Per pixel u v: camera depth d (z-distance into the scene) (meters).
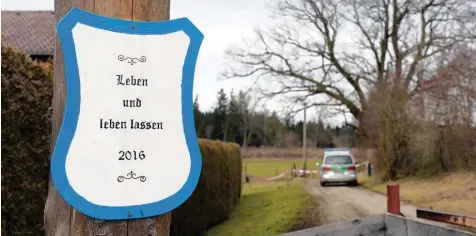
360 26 30.77
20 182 6.17
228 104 72.00
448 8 26.70
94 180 1.90
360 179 25.58
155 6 2.04
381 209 13.47
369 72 30.56
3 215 5.92
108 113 1.94
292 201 16.16
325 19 31.50
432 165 19.22
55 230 1.96
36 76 6.51
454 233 2.83
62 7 2.02
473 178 16.44
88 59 1.92
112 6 1.97
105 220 1.92
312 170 37.16
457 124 17.66
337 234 2.81
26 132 6.30
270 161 55.75
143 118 1.98
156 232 1.99
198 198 11.52
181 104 2.04
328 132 64.12
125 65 1.97
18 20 22.67
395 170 20.72
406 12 28.53
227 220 14.28
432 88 18.23
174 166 2.01
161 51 2.02
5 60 6.06
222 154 14.39
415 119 19.28
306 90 32.31
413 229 2.87
